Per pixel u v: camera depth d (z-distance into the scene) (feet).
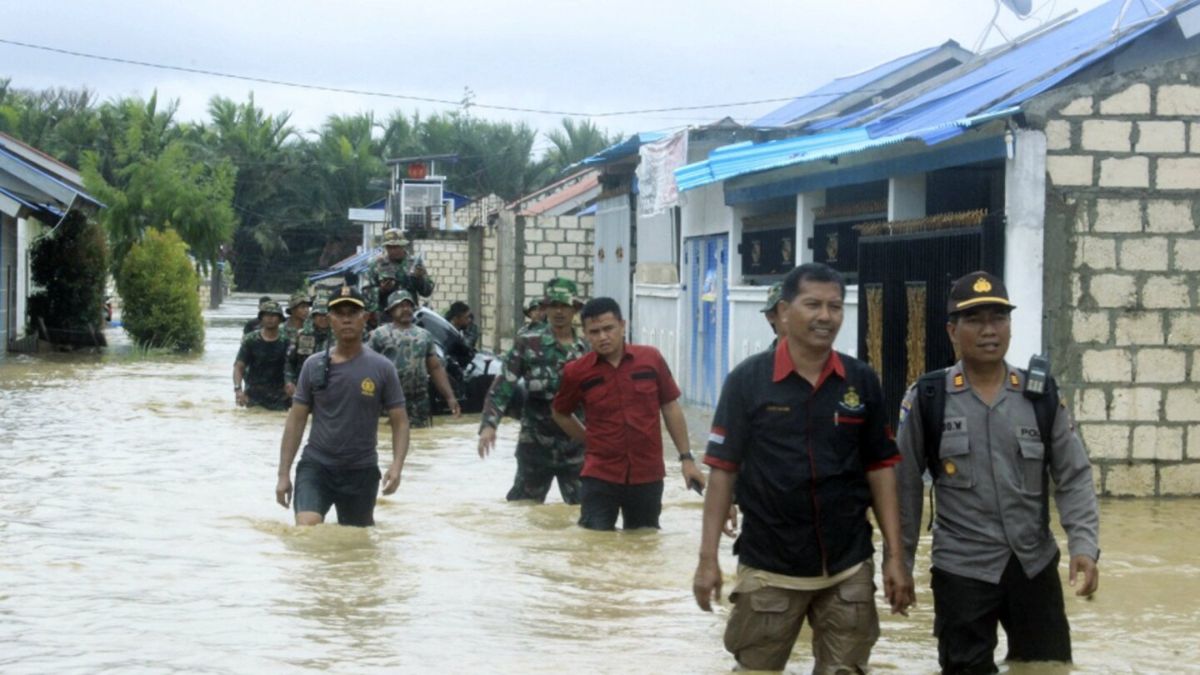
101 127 219.41
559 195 141.49
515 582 26.94
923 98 60.54
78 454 47.55
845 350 52.90
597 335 32.19
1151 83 40.16
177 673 19.70
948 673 20.06
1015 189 39.96
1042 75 47.70
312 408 32.35
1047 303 40.14
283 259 292.81
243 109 285.64
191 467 44.42
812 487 18.84
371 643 21.75
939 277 42.93
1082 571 19.52
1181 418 40.63
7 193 95.96
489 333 122.72
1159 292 40.40
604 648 21.80
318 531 31.45
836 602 18.98
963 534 19.88
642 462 32.48
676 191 67.67
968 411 19.83
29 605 23.91
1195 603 26.25
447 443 53.16
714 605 25.12
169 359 107.45
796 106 84.74
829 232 56.80
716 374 69.41
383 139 282.36
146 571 27.07
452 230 155.74
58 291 113.29
